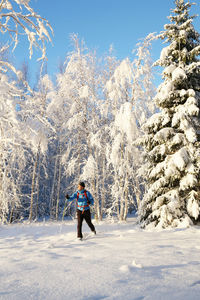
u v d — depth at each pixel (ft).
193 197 21.76
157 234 17.42
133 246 12.38
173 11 28.19
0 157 28.07
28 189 66.74
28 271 8.04
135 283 6.63
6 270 8.24
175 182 24.17
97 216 45.85
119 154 44.39
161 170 23.98
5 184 29.37
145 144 27.20
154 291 6.01
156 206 22.97
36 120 24.95
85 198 17.67
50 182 76.33
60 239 16.72
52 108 47.91
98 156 51.26
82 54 49.75
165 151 24.17
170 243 13.19
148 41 41.27
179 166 21.90
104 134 49.08
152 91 44.47
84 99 48.01
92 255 10.46
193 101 23.39
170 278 7.07
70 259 9.79
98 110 50.14
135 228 24.49
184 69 25.27
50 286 6.47
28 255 10.92
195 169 21.98
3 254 11.58
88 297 5.65
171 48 26.99
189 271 7.80
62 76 50.72
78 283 6.68
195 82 25.82
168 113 25.70
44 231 22.91
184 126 23.34
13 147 27.76
